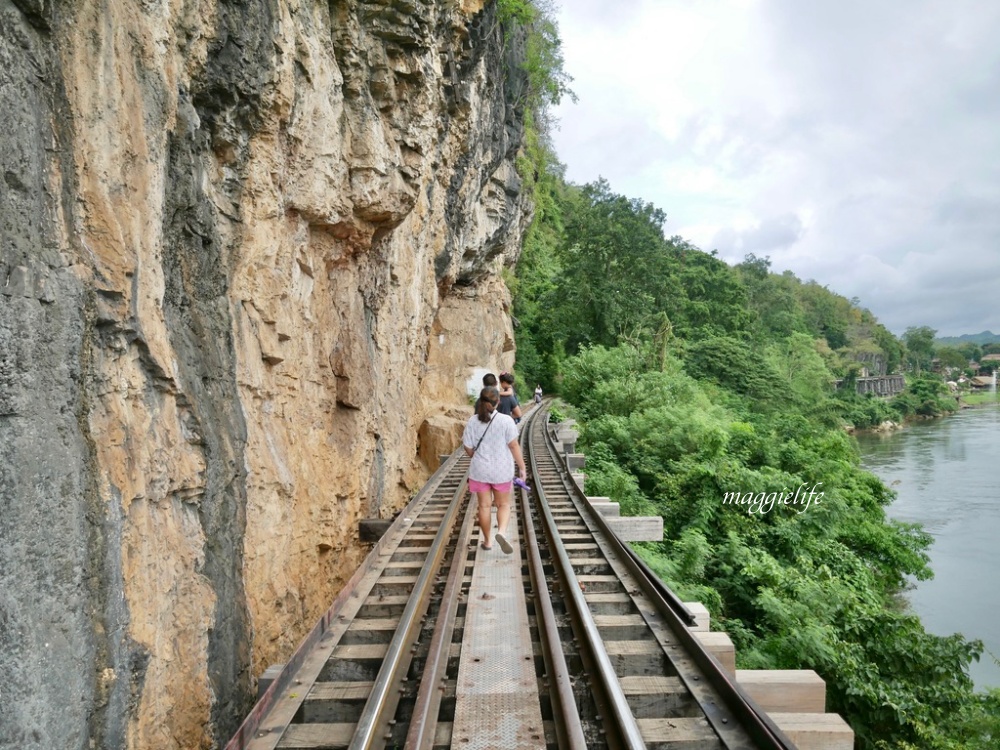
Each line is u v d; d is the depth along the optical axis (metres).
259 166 6.01
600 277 43.47
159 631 3.91
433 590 5.70
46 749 2.81
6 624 2.68
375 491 10.20
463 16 11.72
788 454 19.73
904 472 35.88
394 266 11.23
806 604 9.46
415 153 9.51
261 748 3.29
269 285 6.30
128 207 3.82
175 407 4.39
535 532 7.70
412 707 3.90
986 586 17.45
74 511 3.14
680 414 19.59
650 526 9.38
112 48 3.73
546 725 3.69
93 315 3.43
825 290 124.06
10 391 2.80
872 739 7.38
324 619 4.64
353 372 8.87
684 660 4.19
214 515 4.86
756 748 3.18
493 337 27.95
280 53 5.95
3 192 2.86
